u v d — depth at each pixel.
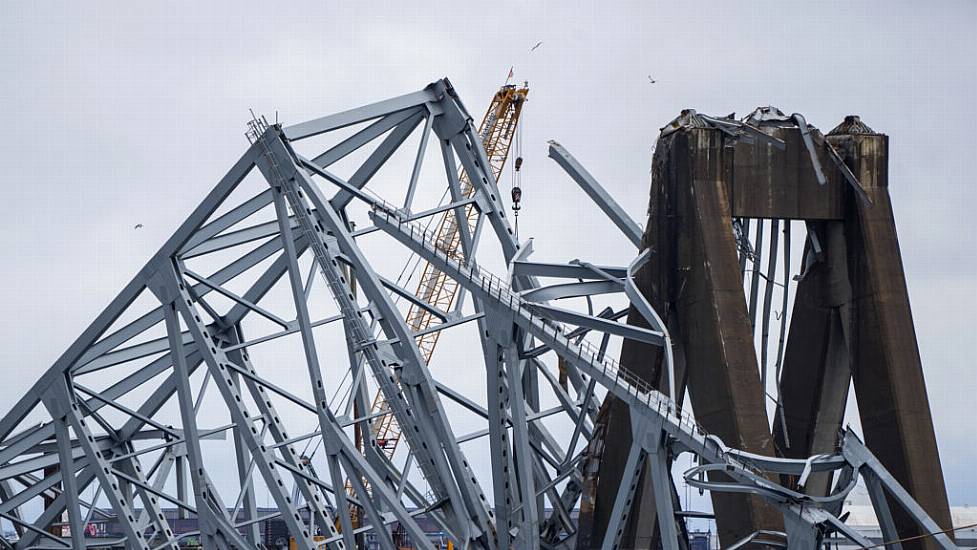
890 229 67.62
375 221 69.88
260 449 72.44
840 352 69.62
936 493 65.06
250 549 74.75
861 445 57.19
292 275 71.56
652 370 66.12
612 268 68.94
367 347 68.81
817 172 66.62
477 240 73.94
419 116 76.06
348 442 69.19
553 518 71.31
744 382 64.00
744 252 69.25
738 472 56.78
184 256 75.94
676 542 58.31
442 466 66.06
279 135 71.00
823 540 55.22
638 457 59.03
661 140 67.81
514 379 62.69
